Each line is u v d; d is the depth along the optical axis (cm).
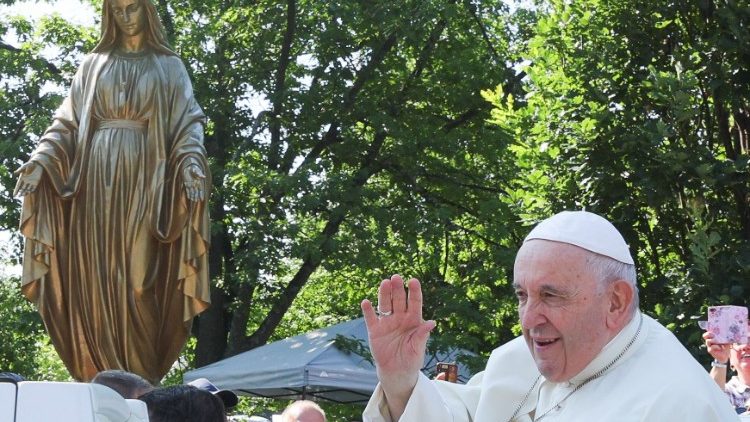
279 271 1844
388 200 2022
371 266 1891
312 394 1399
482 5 2095
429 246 1980
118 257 1036
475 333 1903
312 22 1984
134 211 1032
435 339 1644
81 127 1047
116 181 1035
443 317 1789
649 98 1231
